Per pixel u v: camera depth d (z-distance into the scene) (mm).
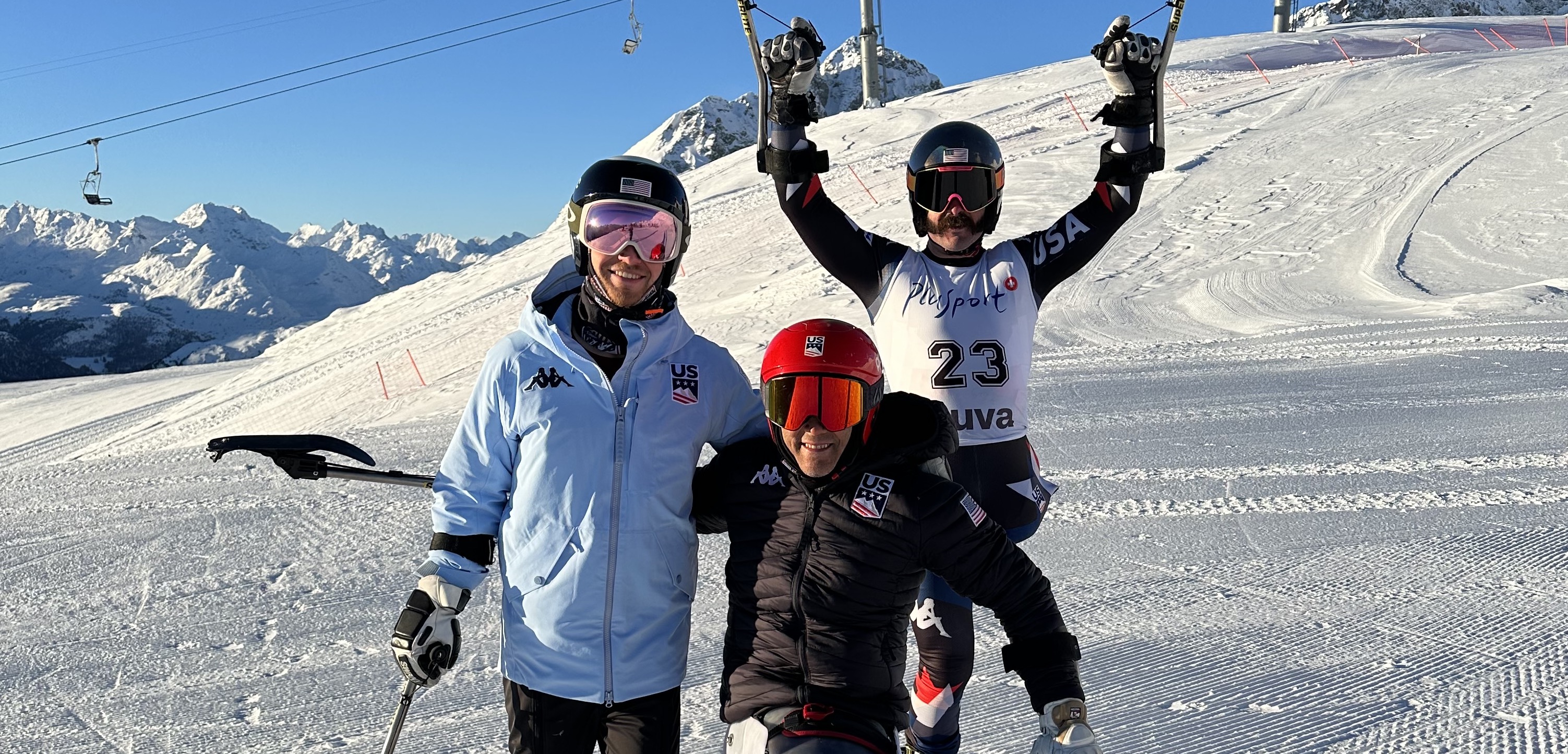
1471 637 3990
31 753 3604
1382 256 17359
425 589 2207
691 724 3584
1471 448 7133
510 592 2266
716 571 5320
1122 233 20531
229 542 6434
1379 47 43906
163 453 10258
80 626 4988
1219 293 16156
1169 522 5789
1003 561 2072
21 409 35719
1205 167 24500
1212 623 4270
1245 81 36281
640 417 2219
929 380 2783
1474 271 16172
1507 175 20844
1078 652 2080
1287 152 24906
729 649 2223
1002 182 2795
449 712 3787
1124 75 2670
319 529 6633
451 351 24172
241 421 23375
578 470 2201
